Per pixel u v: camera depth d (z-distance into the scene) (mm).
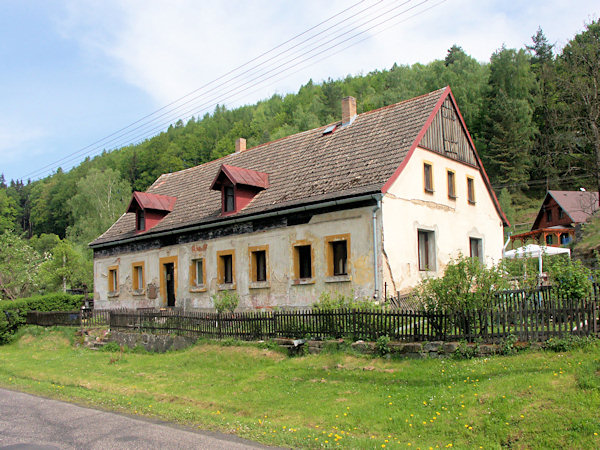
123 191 73250
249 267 21797
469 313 12172
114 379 15414
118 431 9031
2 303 28656
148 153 88812
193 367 15898
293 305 19922
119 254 29422
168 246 26062
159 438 8484
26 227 110500
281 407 10758
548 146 52875
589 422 7391
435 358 12258
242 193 22641
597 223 40500
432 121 21484
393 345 13039
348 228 18438
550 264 12477
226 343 17188
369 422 9109
